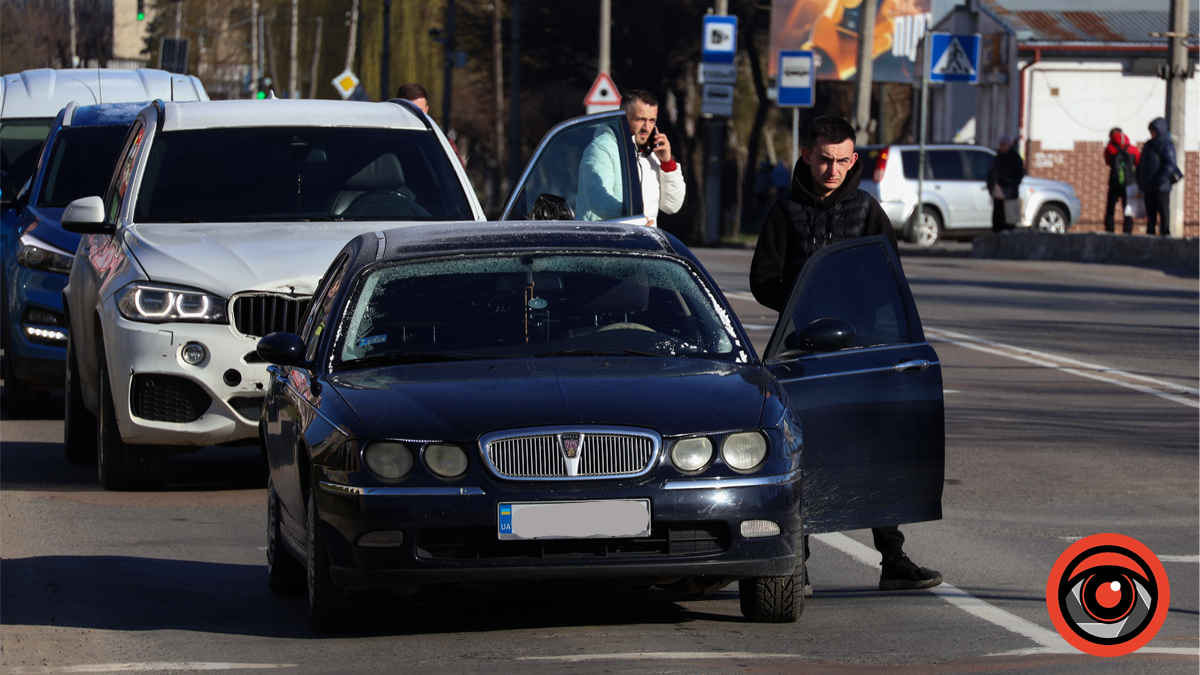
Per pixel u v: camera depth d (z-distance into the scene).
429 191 41.34
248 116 42.75
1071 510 37.59
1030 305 82.38
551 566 23.17
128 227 39.69
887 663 23.03
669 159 41.97
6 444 46.47
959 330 72.06
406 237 29.52
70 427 42.94
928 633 25.25
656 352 26.61
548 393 24.17
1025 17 166.38
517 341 26.70
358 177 41.38
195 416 36.78
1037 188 133.00
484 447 23.23
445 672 22.28
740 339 27.27
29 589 28.45
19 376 49.72
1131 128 159.00
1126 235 109.88
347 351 26.73
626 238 29.16
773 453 24.00
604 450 23.38
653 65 198.88
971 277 98.38
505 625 25.75
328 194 40.97
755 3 199.12
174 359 36.41
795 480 24.20
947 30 178.50
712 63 147.62
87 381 41.62
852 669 22.55
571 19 197.12
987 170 135.50
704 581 24.50
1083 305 82.50
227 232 38.75
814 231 29.00
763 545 23.73
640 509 23.20
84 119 54.47
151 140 41.94
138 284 36.88
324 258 37.16
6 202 54.12
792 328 27.38
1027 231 119.44
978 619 26.42
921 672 22.45
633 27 196.62
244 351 36.50
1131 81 158.50
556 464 23.27
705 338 27.08
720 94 148.00
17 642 24.44
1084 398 53.97
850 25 186.25
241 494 38.94
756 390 25.05
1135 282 96.06
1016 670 22.73
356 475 23.36
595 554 23.34
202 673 22.45
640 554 23.38
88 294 40.34
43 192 52.38
